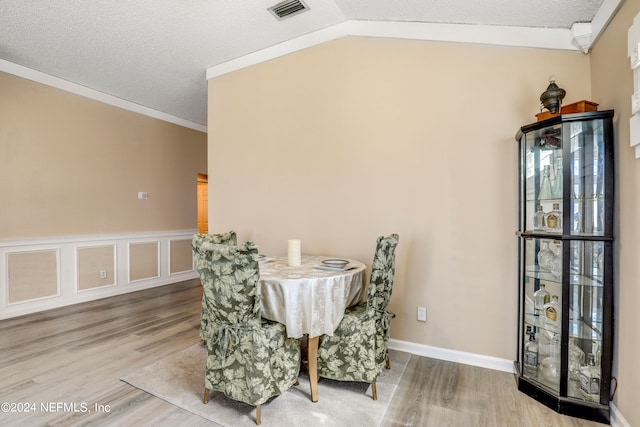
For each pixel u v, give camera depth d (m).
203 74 4.04
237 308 1.80
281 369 1.94
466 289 2.58
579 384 1.95
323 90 3.13
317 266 2.37
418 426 1.82
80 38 3.24
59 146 4.11
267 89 3.46
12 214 3.70
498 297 2.48
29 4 2.73
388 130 2.85
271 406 2.00
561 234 1.96
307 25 3.06
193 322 3.50
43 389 2.17
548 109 2.14
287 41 3.31
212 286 1.84
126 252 4.82
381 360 2.23
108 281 4.59
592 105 1.99
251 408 1.98
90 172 4.42
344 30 3.00
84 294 4.31
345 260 2.67
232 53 3.55
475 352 2.55
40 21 2.96
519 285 2.36
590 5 2.08
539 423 1.84
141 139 5.06
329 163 3.10
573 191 1.93
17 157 3.75
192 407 1.98
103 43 3.33
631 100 1.71
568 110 2.02
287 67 3.33
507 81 2.49
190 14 2.88
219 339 1.89
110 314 3.77
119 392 2.14
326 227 3.10
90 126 4.42
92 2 2.71
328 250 3.09
